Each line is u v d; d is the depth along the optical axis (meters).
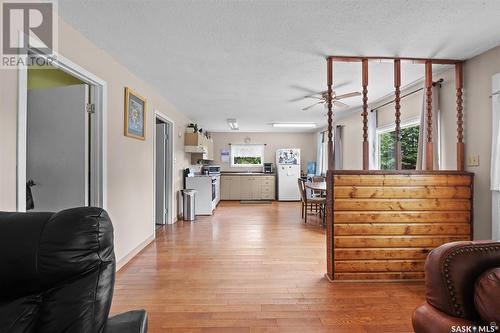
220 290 2.28
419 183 2.52
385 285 2.40
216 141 8.66
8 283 0.80
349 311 1.96
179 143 5.30
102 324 0.84
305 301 2.10
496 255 1.02
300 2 1.74
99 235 0.88
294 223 4.91
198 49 2.47
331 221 2.49
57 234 0.83
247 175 8.23
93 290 0.83
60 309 0.79
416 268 2.50
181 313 1.93
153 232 3.80
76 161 2.35
